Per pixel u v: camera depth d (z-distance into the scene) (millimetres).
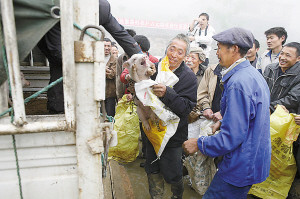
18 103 952
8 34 885
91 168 1135
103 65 1031
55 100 1639
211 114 2562
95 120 1090
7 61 935
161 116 1737
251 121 1530
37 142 1060
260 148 1593
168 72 1819
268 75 2865
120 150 3266
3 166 1055
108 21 1797
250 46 1598
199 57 3217
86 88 1055
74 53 996
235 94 1480
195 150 1685
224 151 1502
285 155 2287
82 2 1023
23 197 1103
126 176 2404
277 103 2564
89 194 1161
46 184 1114
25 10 955
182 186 2199
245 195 1669
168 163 2051
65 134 1082
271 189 2465
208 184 2508
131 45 1950
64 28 948
